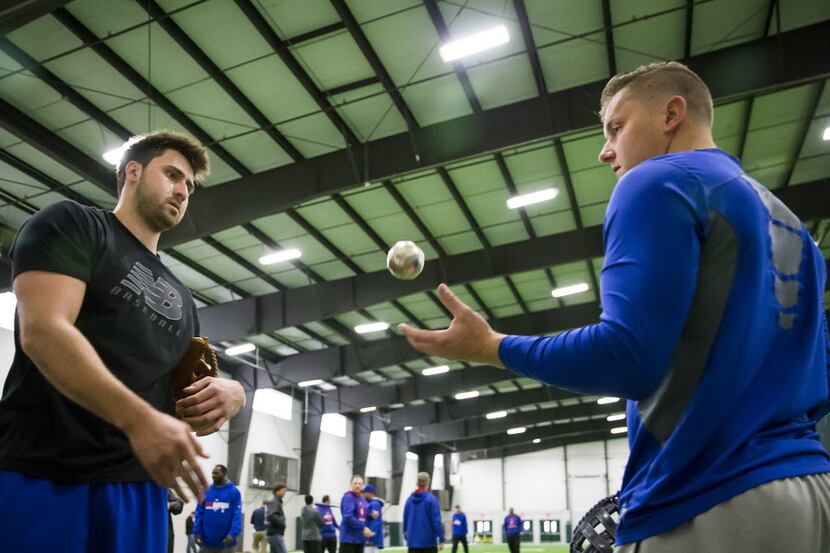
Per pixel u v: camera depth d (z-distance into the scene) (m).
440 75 11.92
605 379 1.11
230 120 12.65
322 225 16.94
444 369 27.25
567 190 15.86
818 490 1.10
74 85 11.30
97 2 9.77
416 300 22.44
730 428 1.13
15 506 1.55
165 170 2.03
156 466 1.35
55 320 1.47
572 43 11.34
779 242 1.28
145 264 1.92
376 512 15.50
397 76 11.90
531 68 11.88
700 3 10.61
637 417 1.28
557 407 37.59
